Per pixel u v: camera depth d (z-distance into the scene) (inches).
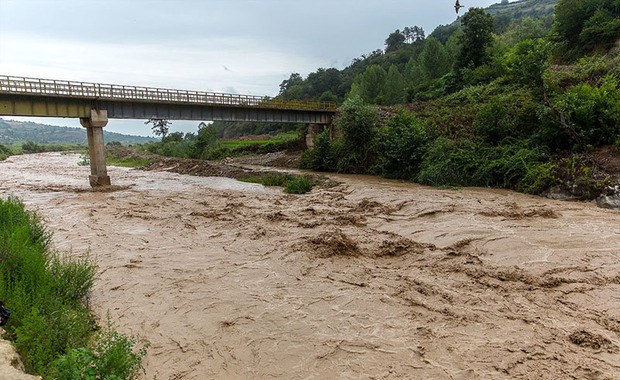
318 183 1002.1
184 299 317.4
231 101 1413.6
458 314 278.1
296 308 297.4
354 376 213.2
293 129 3804.1
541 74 903.7
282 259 406.6
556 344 236.2
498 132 973.8
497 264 372.2
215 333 262.8
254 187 1053.8
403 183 977.5
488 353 229.3
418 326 263.7
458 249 418.0
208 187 1051.9
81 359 182.2
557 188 719.1
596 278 329.4
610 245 412.2
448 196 739.4
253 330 265.6
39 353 192.9
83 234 530.0
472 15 1748.3
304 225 539.2
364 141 1256.2
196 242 482.6
